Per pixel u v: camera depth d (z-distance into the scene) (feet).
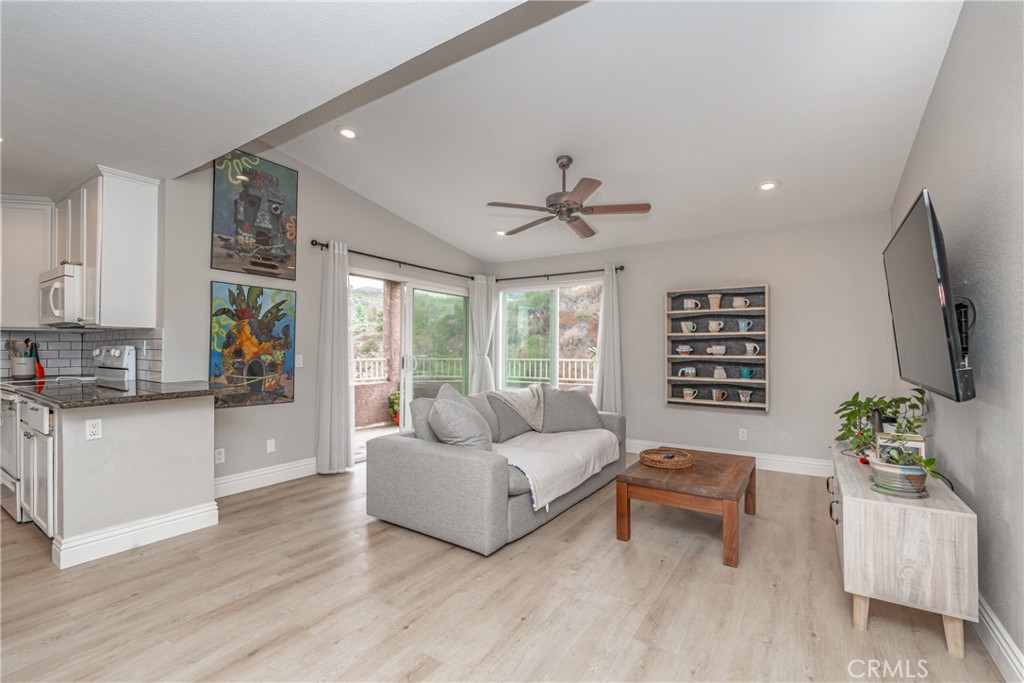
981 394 6.26
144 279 10.69
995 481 5.86
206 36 5.87
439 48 8.28
